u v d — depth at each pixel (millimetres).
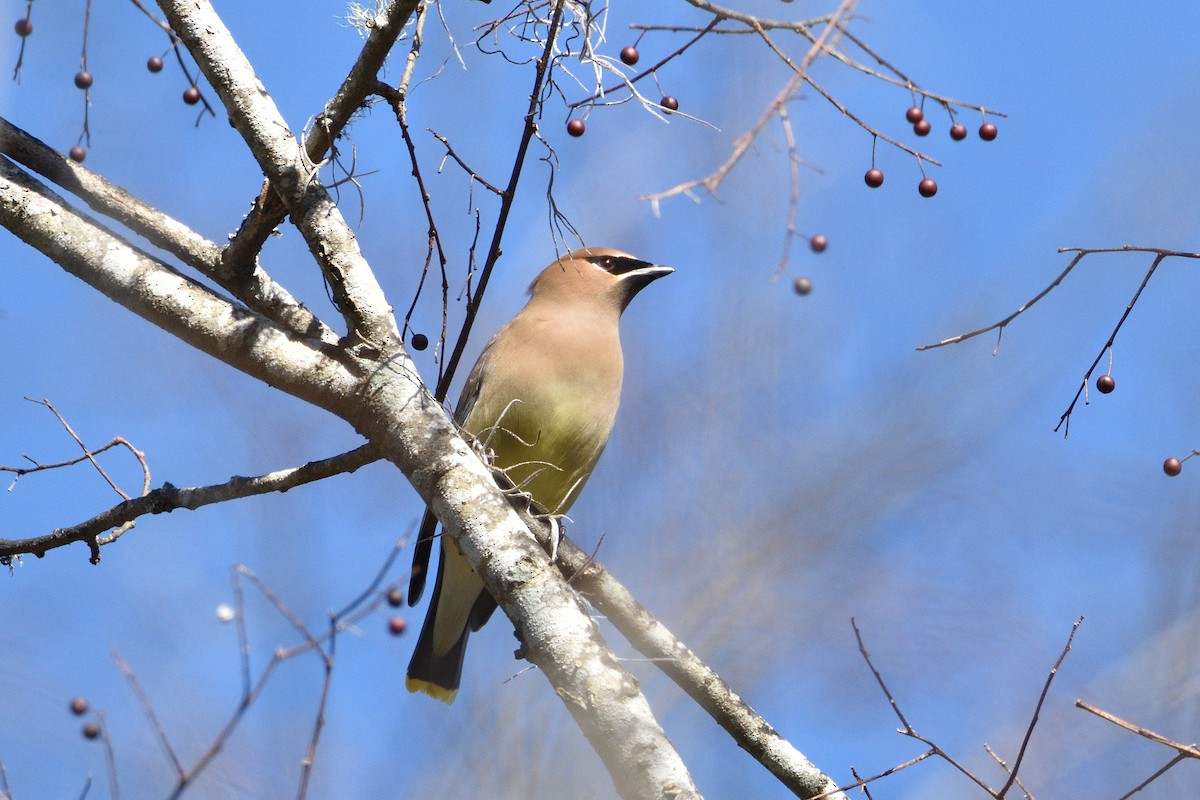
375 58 8641
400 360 8445
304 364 8500
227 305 8750
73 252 8789
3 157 9016
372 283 8594
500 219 8883
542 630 7426
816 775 9125
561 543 9781
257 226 9125
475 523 7824
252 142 8758
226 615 11961
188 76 10953
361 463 8992
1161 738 6832
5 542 9875
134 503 9602
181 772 11469
